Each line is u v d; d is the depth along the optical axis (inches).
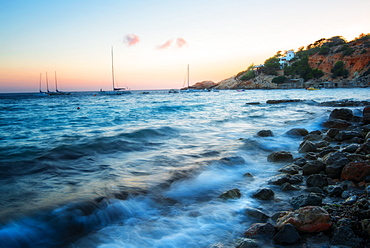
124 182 218.5
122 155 318.3
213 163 272.1
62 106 1374.3
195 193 204.7
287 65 5920.3
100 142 369.4
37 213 159.9
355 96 1792.6
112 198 183.5
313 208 149.8
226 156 310.2
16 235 139.9
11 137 433.1
